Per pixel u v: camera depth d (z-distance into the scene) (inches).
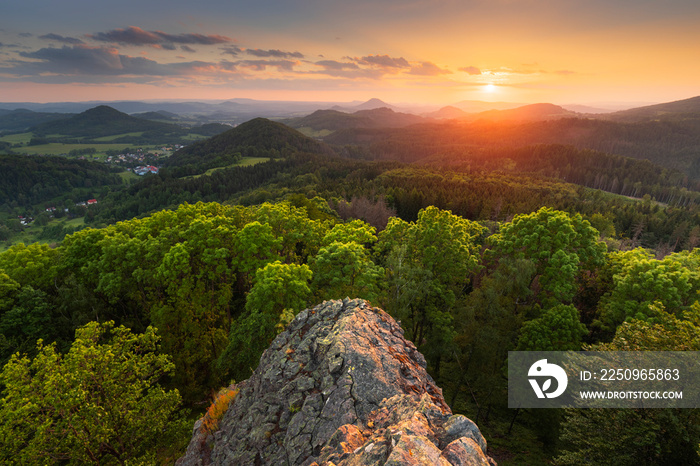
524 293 1414.9
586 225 1711.4
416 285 1446.9
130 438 882.8
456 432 322.7
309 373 524.1
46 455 765.3
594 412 813.9
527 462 1178.6
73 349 860.0
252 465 429.4
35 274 1704.0
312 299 1285.7
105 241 1675.7
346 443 344.2
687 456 680.4
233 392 642.8
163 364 1012.5
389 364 499.2
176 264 1396.4
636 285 1337.4
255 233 1550.2
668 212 7263.8
